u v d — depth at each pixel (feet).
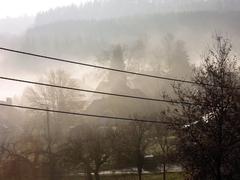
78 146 165.17
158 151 174.19
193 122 60.23
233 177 59.98
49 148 167.53
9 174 163.32
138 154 168.86
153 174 171.22
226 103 59.41
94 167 170.50
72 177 165.99
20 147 170.71
